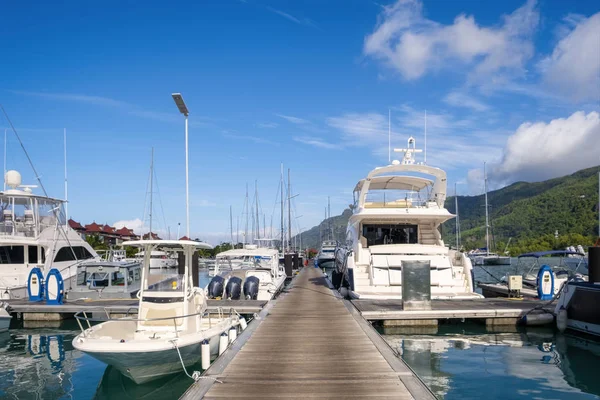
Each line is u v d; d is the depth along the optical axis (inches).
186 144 586.6
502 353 499.2
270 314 617.0
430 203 877.8
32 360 510.3
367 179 860.6
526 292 844.6
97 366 484.7
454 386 392.5
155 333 426.6
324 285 1034.7
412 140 924.0
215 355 477.4
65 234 959.6
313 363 376.2
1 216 917.2
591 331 558.3
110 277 829.2
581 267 1122.0
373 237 925.2
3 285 828.0
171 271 487.8
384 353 405.4
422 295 635.5
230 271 960.9
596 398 363.3
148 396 395.2
